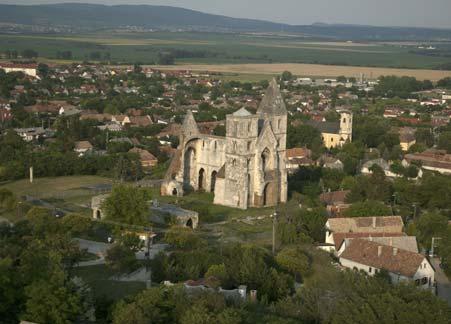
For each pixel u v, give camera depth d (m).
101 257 167.75
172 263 156.50
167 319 124.12
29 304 121.81
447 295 164.00
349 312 125.88
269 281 149.12
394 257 169.75
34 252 135.88
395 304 125.75
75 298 124.69
